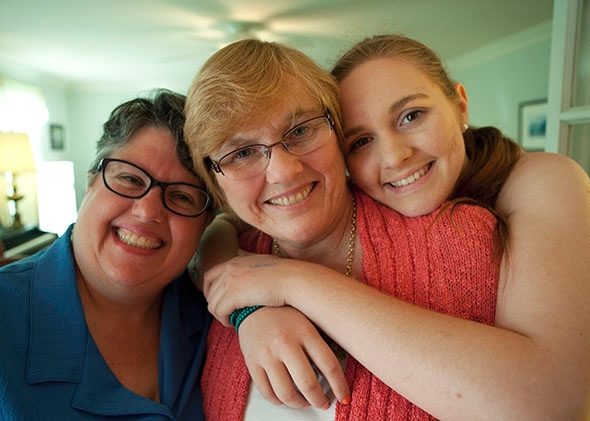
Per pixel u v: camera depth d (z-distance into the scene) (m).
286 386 0.65
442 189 0.80
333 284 0.68
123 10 2.74
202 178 0.85
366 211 0.84
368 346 0.59
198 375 0.92
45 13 2.79
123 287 0.82
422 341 0.56
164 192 0.82
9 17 2.86
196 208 0.88
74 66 4.37
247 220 0.81
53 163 4.99
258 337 0.69
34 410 0.69
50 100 5.08
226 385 0.83
